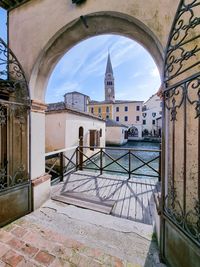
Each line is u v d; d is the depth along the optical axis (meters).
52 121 8.37
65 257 1.86
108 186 4.11
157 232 2.16
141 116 33.94
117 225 2.53
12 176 2.74
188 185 1.81
